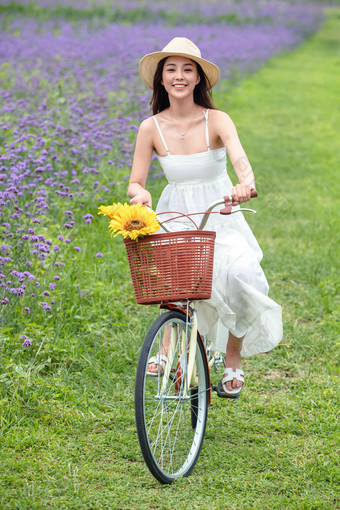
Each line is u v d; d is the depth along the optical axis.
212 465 4.93
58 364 6.34
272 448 5.12
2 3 37.31
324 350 7.03
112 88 16.95
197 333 5.11
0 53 22.50
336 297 8.57
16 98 15.12
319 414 5.66
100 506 4.36
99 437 5.22
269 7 51.50
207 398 5.22
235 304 4.91
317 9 59.28
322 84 28.47
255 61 31.95
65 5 40.22
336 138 19.11
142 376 4.49
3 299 6.01
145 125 5.25
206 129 5.12
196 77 5.14
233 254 4.96
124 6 42.47
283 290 8.87
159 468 4.58
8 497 4.39
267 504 4.44
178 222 5.20
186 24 40.41
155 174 11.91
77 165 10.27
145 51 24.30
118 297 8.09
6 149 9.29
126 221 4.44
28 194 8.41
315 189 13.89
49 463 4.82
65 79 17.14
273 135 19.20
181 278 4.43
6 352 6.07
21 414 5.43
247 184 4.73
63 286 7.51
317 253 10.15
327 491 4.59
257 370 6.69
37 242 6.79
